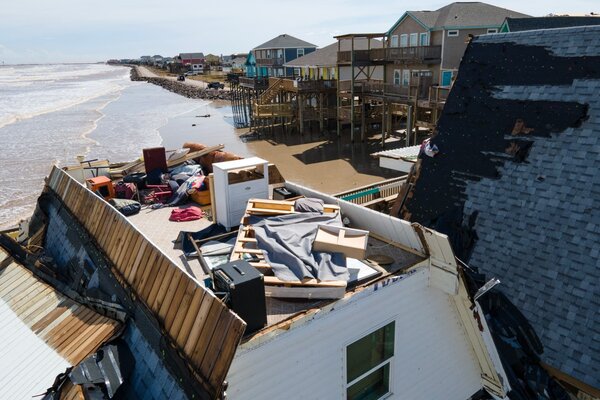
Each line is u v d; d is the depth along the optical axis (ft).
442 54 100.12
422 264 19.08
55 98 264.93
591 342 16.67
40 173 92.22
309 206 23.47
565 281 18.34
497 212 22.15
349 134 124.98
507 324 19.16
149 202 33.83
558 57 23.44
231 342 13.32
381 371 19.52
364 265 18.62
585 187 19.62
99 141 126.41
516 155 22.82
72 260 28.55
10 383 19.89
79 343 20.24
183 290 16.44
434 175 26.20
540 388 17.90
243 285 14.03
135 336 18.92
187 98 263.29
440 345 21.08
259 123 139.64
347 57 113.50
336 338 16.66
